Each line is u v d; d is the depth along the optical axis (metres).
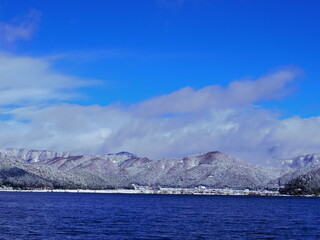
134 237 93.06
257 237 96.06
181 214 178.12
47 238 88.50
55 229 104.81
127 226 116.25
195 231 106.44
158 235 97.06
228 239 91.94
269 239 92.88
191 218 153.50
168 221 137.00
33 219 133.00
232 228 115.62
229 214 183.75
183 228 113.50
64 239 87.69
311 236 99.00
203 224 127.25
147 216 160.25
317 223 136.25
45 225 113.88
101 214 166.50
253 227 119.31
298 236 98.75
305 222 140.12
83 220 133.25
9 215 148.00
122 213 177.00
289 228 117.25
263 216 171.50
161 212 191.25
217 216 168.25
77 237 91.19
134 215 164.88
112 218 145.38
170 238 92.31
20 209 187.75
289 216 172.38
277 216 172.00
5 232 96.75
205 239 91.50
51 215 153.62
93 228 109.06
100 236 93.56
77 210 192.25
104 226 114.75
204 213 188.88
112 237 92.44
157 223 128.12
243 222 137.50
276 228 116.94
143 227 114.31
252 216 170.75
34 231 99.75
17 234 93.69
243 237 95.69
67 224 118.19
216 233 102.75
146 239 90.31
